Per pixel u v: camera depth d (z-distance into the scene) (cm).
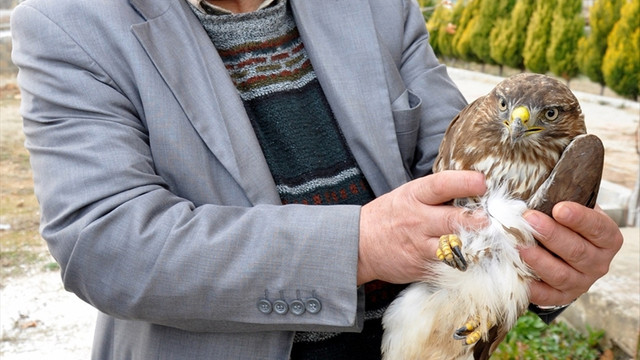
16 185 736
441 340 173
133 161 158
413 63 207
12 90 941
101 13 164
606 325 441
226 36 183
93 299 158
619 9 839
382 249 153
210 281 151
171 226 154
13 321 503
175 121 163
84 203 154
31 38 165
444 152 194
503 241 158
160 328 170
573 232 153
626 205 610
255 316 155
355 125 183
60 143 160
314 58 187
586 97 898
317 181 185
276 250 152
